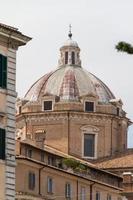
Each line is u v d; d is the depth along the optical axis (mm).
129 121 161625
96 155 155125
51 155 121312
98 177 129625
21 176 109250
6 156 74000
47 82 159250
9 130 74688
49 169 115312
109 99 159000
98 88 159250
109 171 146500
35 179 112438
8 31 74438
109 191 129625
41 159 118625
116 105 159000
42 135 150250
